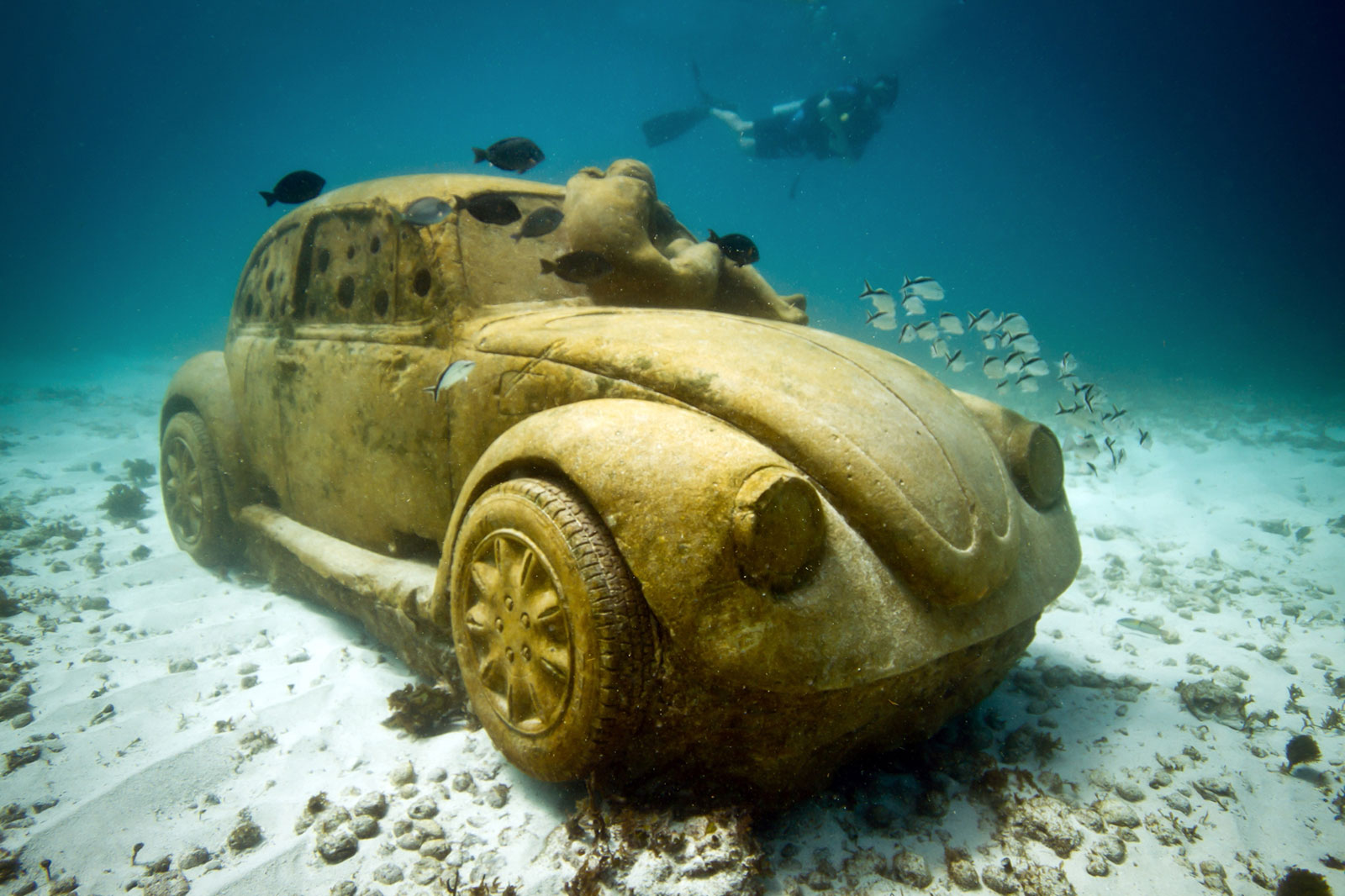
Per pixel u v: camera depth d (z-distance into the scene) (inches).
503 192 155.6
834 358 110.3
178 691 137.8
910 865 91.9
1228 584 219.5
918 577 88.8
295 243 173.2
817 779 98.0
